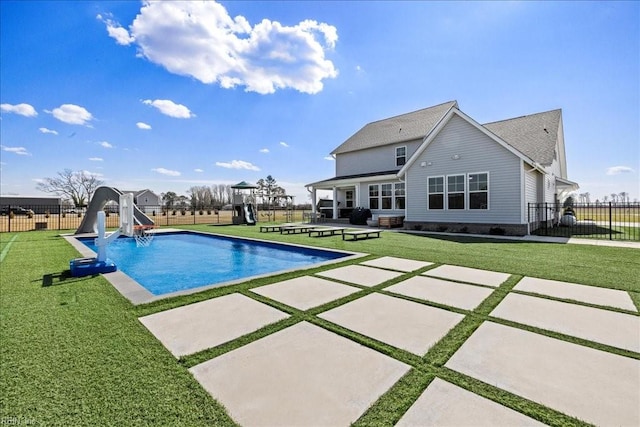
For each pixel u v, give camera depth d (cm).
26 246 956
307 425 166
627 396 187
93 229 1394
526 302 369
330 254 825
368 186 1848
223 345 264
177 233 1547
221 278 677
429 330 292
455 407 179
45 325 311
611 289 421
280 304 373
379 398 189
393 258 677
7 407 182
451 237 1091
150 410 179
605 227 1441
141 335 286
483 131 1202
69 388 202
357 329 296
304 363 233
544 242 930
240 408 181
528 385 200
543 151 1321
